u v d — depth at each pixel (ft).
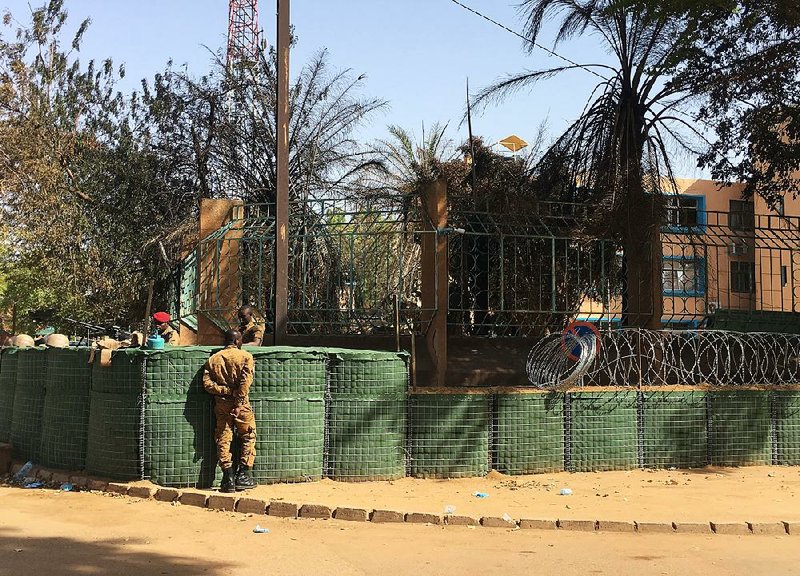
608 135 47.14
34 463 32.50
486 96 50.55
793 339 40.34
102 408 29.30
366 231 39.91
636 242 43.01
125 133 70.18
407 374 31.01
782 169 51.90
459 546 21.54
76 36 71.20
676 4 42.16
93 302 66.44
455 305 44.88
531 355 36.32
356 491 28.04
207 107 70.13
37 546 20.68
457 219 41.14
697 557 20.61
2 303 78.02
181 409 28.30
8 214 63.10
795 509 26.17
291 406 29.01
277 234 35.24
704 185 92.07
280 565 19.33
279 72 35.68
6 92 65.26
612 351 41.19
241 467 27.66
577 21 47.73
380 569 19.03
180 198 68.90
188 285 46.80
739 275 51.60
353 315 39.81
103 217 67.97
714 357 40.98
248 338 34.09
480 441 31.22
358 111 69.82
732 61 48.75
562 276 44.37
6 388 36.27
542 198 47.80
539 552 20.94
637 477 31.68
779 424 35.83
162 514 25.17
